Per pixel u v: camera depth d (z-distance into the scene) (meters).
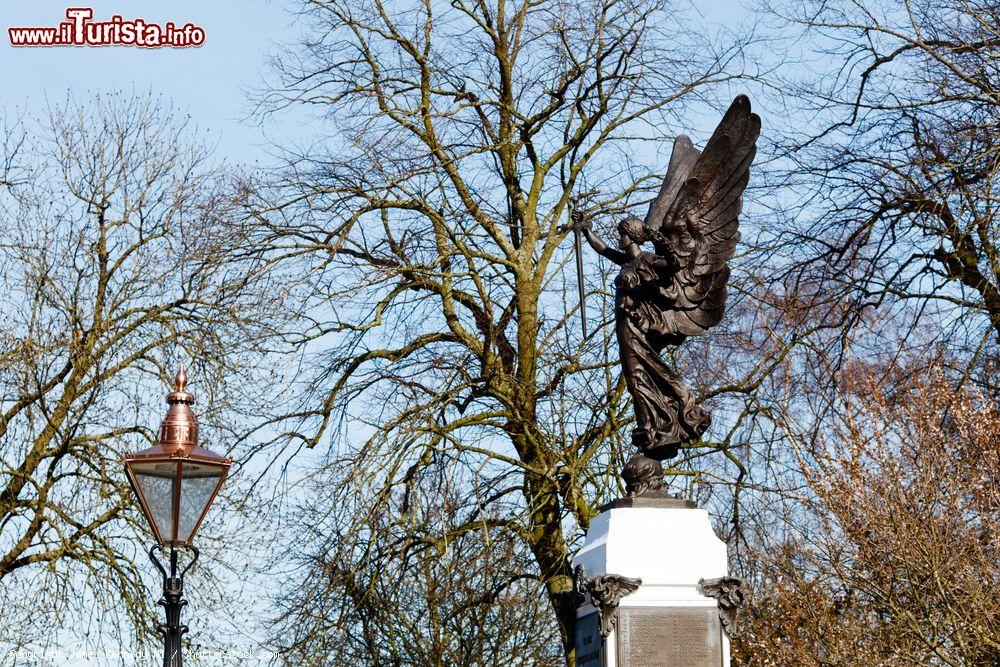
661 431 13.22
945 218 20.36
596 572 12.55
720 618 12.30
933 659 18.05
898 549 16.70
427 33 24.53
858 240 22.58
